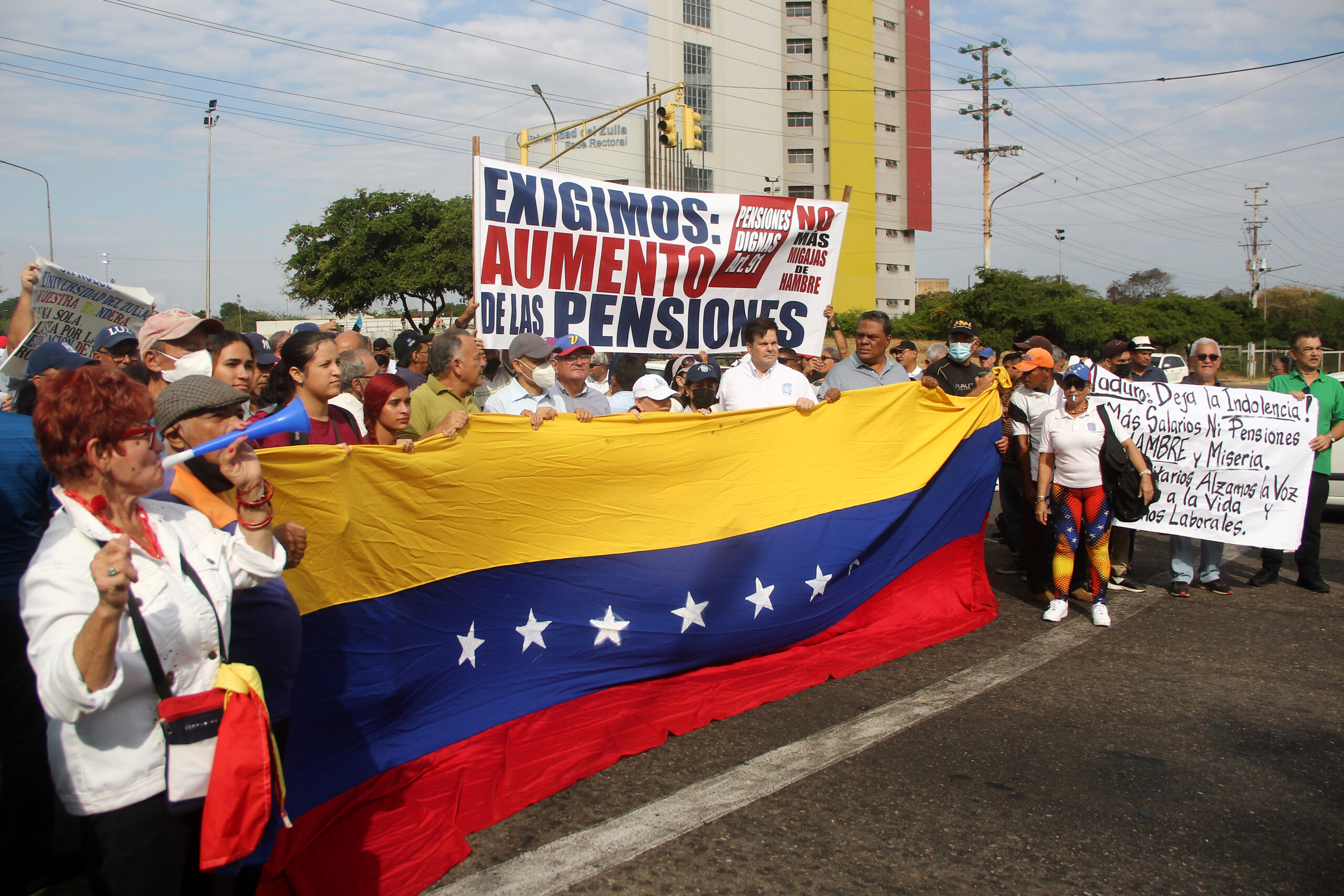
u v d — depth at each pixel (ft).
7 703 10.11
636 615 15.48
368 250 131.75
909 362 31.40
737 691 15.69
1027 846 10.90
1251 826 11.41
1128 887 10.09
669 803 11.91
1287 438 22.24
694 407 20.17
